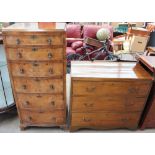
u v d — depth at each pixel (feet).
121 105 5.98
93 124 6.38
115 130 6.64
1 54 6.37
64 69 5.30
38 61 5.11
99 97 5.77
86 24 14.06
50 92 5.69
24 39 4.77
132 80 5.48
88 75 5.52
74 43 12.26
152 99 5.84
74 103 5.83
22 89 5.61
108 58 11.49
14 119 7.00
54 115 6.19
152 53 8.73
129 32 15.25
